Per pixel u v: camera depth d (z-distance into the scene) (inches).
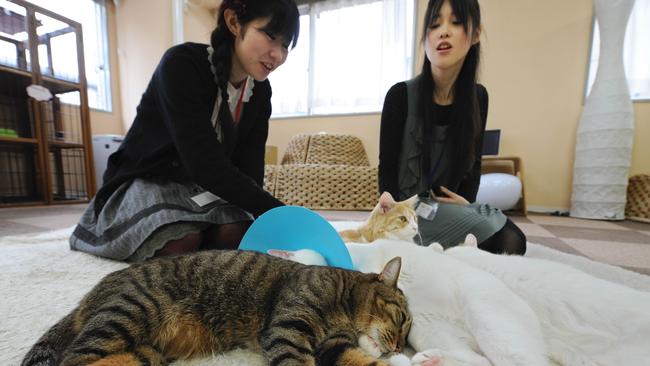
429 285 29.2
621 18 108.7
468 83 53.3
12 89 121.0
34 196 126.4
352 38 155.5
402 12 146.4
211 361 23.8
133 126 51.6
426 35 51.7
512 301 23.8
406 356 26.0
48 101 125.2
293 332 22.9
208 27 170.7
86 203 132.0
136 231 42.6
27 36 115.9
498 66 134.8
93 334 20.6
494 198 117.2
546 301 23.8
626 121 109.5
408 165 60.1
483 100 61.6
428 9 51.3
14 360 22.9
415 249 34.9
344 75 158.7
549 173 131.7
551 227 95.3
